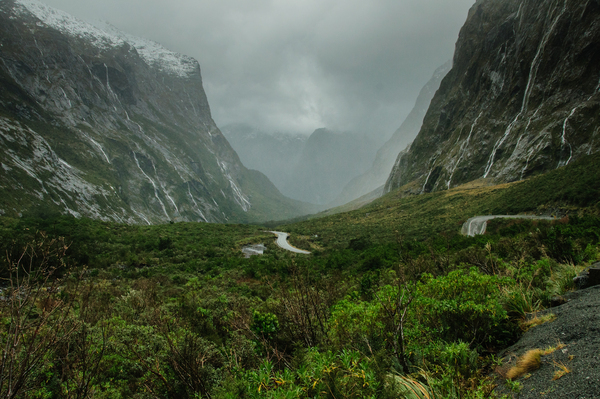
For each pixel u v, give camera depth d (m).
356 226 76.75
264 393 3.41
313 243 65.25
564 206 42.41
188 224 75.56
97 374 4.26
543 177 57.88
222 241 57.72
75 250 29.00
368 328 4.89
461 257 12.77
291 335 5.70
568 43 78.44
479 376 3.50
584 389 2.47
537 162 70.81
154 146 190.50
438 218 64.00
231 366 4.63
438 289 5.48
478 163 91.56
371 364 3.54
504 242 14.60
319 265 34.25
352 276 21.05
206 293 15.47
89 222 51.62
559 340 3.47
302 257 45.69
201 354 4.64
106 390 4.07
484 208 59.59
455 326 4.77
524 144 77.75
